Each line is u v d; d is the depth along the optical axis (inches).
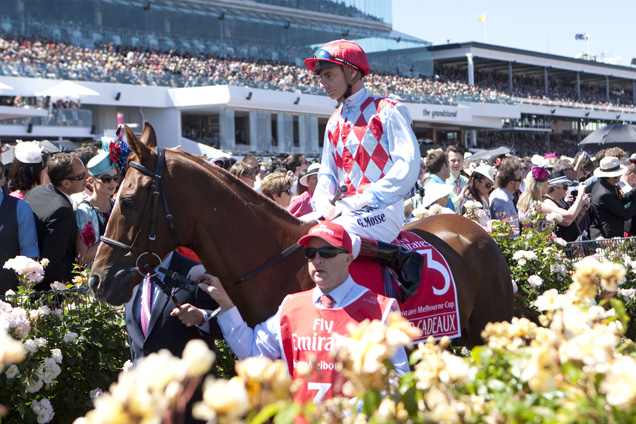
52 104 940.6
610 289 71.6
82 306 161.6
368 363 60.8
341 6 1638.8
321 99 1304.1
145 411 48.3
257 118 1202.6
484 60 1899.6
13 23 1122.0
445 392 60.3
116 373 167.9
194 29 1370.6
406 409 60.4
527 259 211.9
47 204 175.0
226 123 1151.0
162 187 111.5
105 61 1120.2
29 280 154.0
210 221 114.0
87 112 971.9
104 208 187.9
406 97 1433.3
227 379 174.1
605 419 55.3
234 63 1294.3
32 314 150.4
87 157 220.5
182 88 1155.3
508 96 1742.1
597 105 2076.8
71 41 1190.9
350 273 115.5
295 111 1270.9
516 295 185.2
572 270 224.7
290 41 1540.4
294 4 1545.3
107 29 1243.2
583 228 302.4
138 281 111.8
